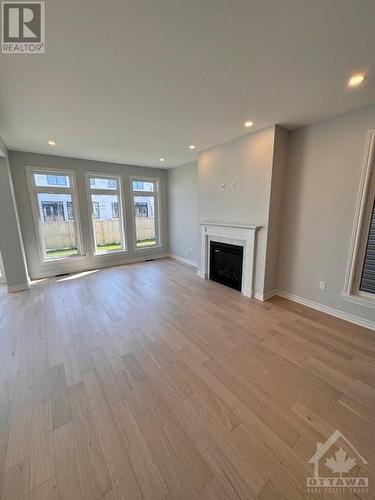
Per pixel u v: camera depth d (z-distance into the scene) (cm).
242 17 126
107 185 524
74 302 334
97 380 183
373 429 141
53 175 450
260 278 337
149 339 239
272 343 231
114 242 555
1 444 132
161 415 150
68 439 135
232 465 120
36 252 443
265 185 310
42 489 111
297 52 155
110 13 123
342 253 274
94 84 193
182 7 120
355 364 200
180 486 111
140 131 308
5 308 315
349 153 255
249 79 188
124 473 117
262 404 159
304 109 243
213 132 314
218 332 252
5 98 212
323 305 300
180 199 564
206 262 440
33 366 200
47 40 141
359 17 126
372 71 176
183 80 189
